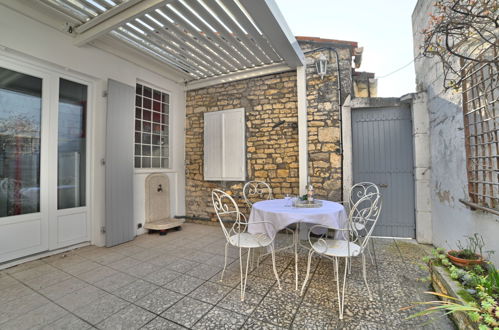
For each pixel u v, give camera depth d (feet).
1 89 8.80
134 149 13.35
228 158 14.62
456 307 4.31
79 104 11.25
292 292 7.04
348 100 12.37
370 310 6.12
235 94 14.87
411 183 12.07
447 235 9.59
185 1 8.39
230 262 9.37
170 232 13.76
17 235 9.11
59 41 9.96
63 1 8.55
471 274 5.81
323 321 5.70
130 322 5.72
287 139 13.44
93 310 6.21
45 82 9.96
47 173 10.03
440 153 10.03
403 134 12.17
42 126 9.87
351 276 8.01
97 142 11.56
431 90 10.67
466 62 7.62
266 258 9.78
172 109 15.93
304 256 9.93
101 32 9.67
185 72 14.88
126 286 7.46
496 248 6.67
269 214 7.49
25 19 8.95
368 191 12.55
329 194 12.44
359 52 13.99
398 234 12.27
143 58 13.29
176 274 8.31
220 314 6.00
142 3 8.55
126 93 12.27
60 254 10.23
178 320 5.78
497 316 4.27
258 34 10.37
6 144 8.94
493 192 6.82
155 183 14.37
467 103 7.72
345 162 12.33
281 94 13.65
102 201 11.48
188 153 16.42
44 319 5.84
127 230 12.05
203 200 15.75
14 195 9.12
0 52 8.64
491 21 5.77
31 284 7.60
